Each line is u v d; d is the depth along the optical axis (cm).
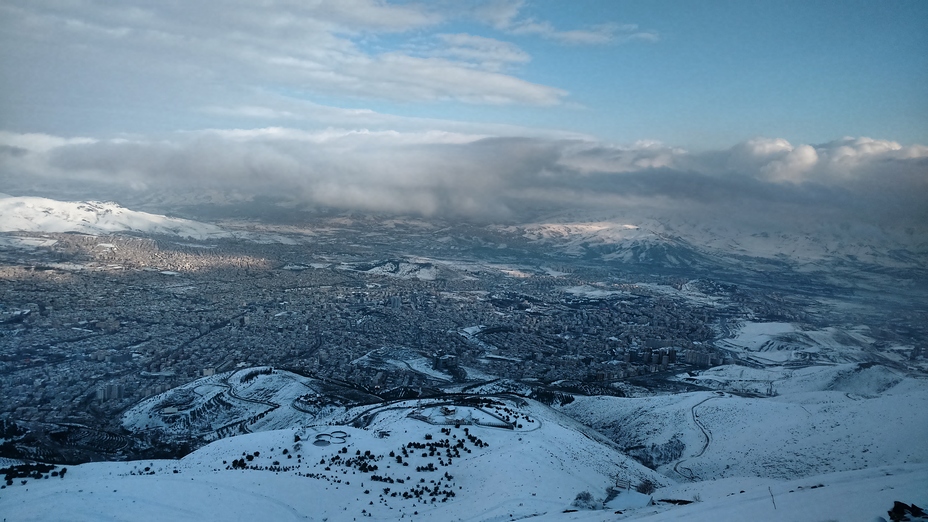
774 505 7431
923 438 13650
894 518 6244
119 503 9581
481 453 13825
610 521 8288
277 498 10762
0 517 8888
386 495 11519
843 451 14288
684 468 15738
